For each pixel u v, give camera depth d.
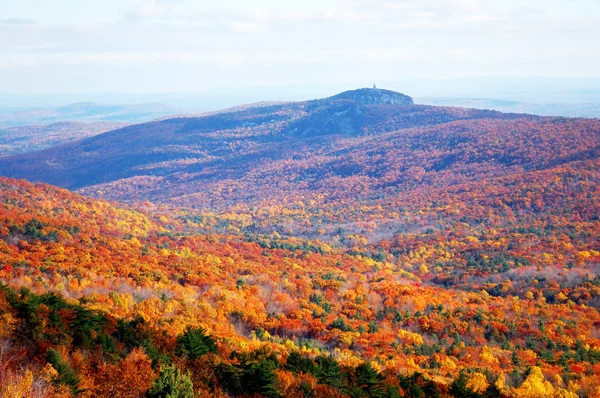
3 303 32.81
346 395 37.09
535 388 50.56
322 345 65.12
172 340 38.19
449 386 45.94
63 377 26.11
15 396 23.34
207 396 29.28
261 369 33.66
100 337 33.88
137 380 27.45
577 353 65.06
